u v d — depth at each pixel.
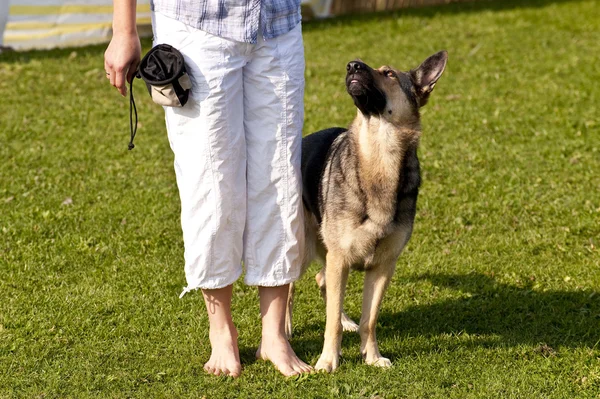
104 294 5.55
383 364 4.60
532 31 14.70
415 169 4.61
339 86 11.35
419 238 6.72
